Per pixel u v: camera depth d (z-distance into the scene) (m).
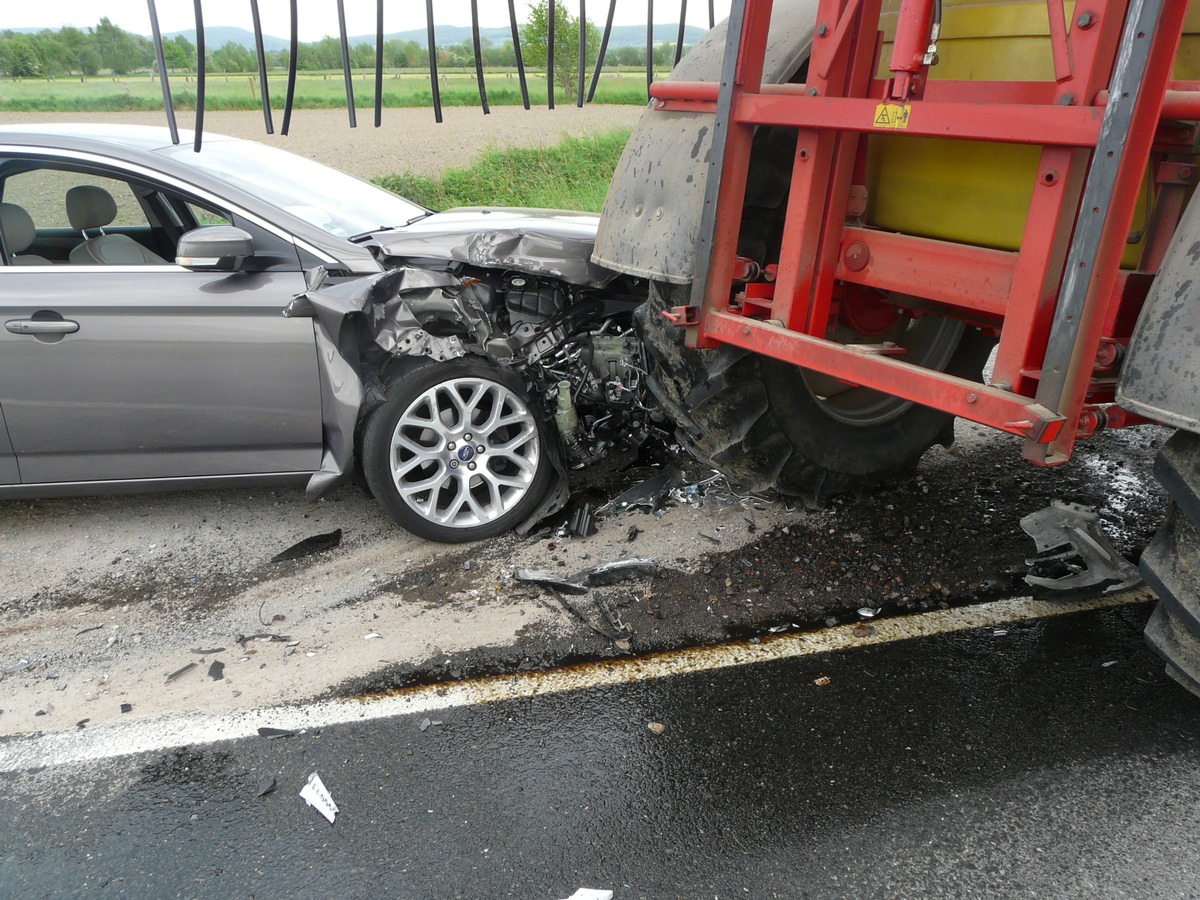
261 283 3.46
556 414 3.84
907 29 2.04
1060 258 1.97
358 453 3.64
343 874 2.16
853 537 3.69
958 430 4.86
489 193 14.99
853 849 2.19
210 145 4.10
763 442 3.32
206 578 3.55
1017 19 2.34
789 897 2.06
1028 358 2.03
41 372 3.38
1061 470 4.34
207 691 2.87
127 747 2.63
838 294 2.85
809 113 2.34
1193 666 2.25
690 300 2.93
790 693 2.78
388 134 18.12
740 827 2.27
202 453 3.61
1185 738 2.54
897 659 2.93
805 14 2.90
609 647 3.04
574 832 2.27
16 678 2.96
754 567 3.49
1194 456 2.00
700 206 2.76
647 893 2.08
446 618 3.23
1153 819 2.25
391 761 2.54
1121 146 1.67
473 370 3.58
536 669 2.94
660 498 4.04
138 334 3.38
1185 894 2.03
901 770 2.44
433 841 2.25
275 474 3.70
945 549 3.59
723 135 2.55
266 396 3.53
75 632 3.21
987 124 1.93
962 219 2.44
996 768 2.44
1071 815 2.27
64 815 2.38
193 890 2.13
